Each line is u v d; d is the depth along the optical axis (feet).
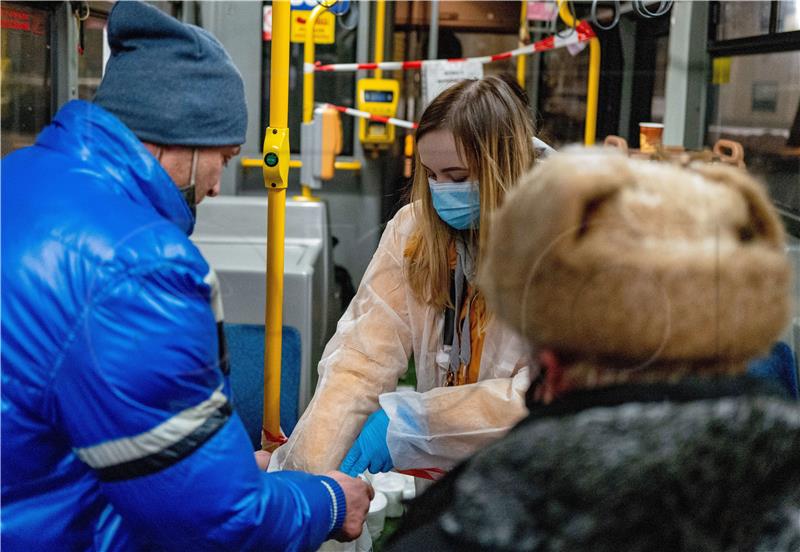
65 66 7.86
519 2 13.52
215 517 3.34
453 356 4.72
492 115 4.21
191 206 3.84
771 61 7.68
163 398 3.23
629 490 2.25
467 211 4.34
